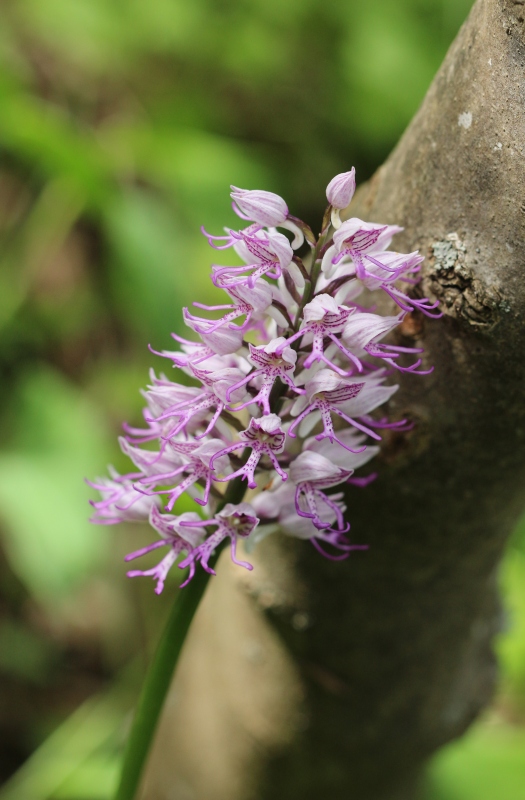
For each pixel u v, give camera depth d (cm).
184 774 73
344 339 57
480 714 73
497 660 73
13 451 94
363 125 121
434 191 59
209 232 101
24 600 108
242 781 71
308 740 69
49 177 110
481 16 58
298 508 58
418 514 62
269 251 57
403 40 119
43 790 83
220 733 71
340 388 57
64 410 95
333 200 57
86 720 93
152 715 61
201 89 120
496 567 65
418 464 61
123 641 105
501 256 58
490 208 58
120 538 107
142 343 106
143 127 112
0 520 106
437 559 63
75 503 89
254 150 120
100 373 113
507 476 61
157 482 59
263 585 66
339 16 118
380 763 70
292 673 67
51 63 121
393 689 67
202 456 58
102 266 119
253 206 57
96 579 106
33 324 114
